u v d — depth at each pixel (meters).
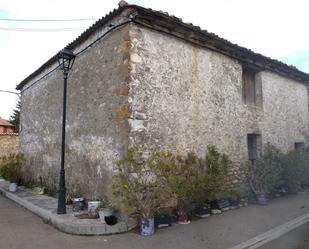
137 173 6.12
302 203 8.70
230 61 9.11
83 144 7.78
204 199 7.10
